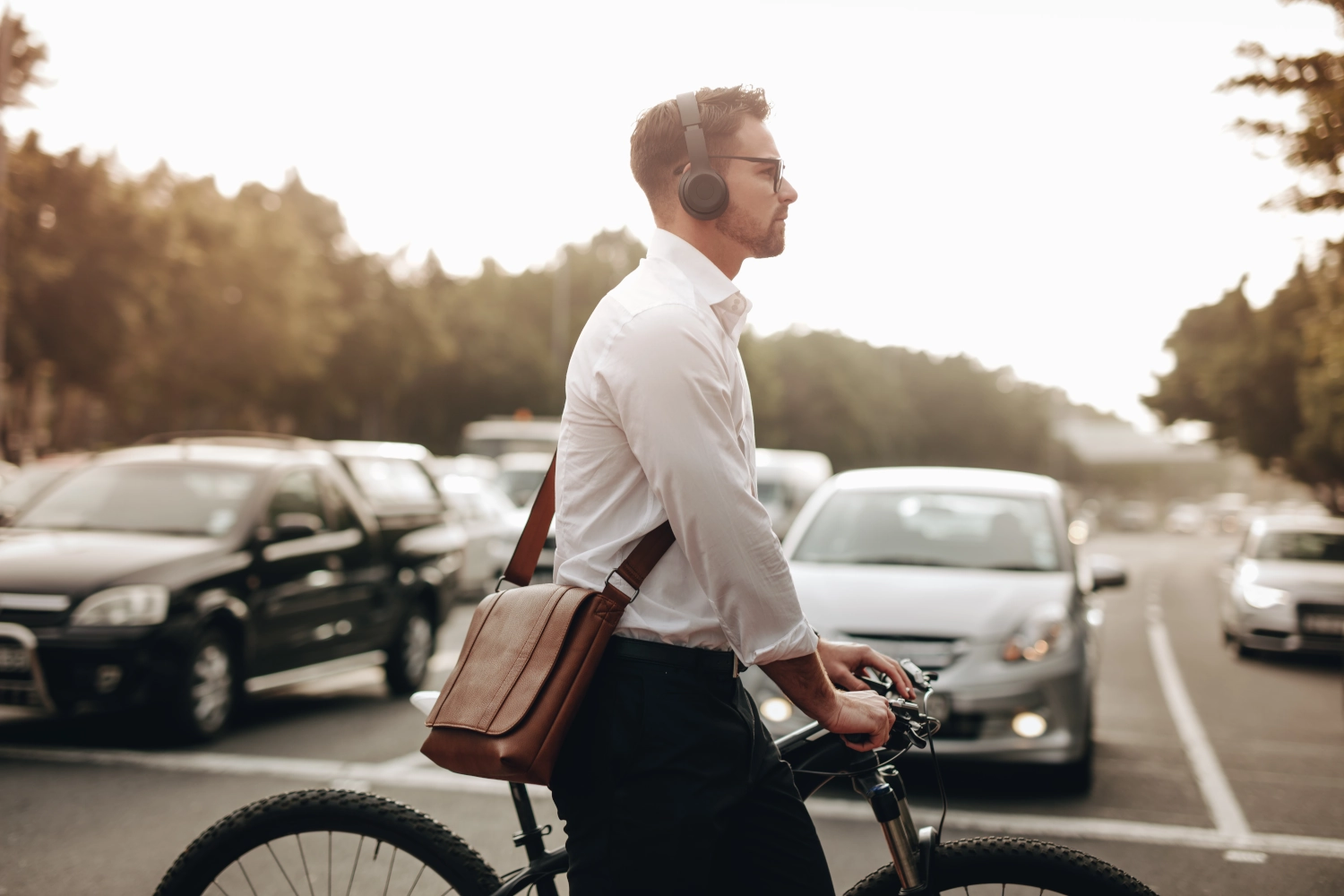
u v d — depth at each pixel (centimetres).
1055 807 625
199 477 863
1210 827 590
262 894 244
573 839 210
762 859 210
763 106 225
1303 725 911
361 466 1028
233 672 790
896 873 231
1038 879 225
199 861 244
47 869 485
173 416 4491
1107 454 11756
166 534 820
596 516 210
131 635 719
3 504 1319
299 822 243
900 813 227
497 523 1853
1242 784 689
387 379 5922
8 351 2864
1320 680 1202
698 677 207
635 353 200
